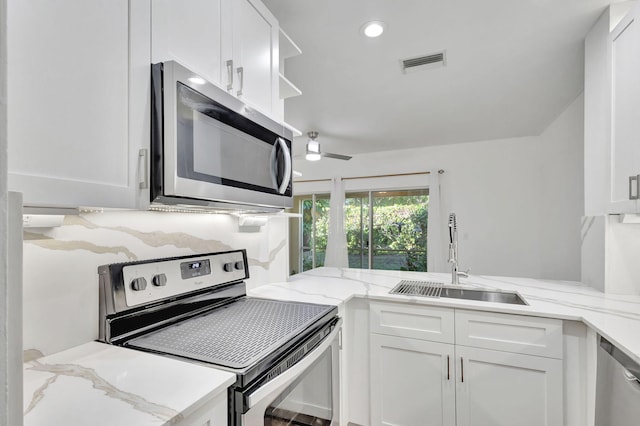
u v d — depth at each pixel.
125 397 0.70
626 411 1.05
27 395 0.71
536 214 4.05
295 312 1.39
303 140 4.26
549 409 1.46
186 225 1.44
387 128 3.77
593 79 1.86
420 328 1.70
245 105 1.23
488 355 1.57
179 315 1.28
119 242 1.14
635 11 1.47
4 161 0.34
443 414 1.65
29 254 0.91
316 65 2.31
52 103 0.69
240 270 1.65
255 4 1.44
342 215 5.06
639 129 1.45
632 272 1.77
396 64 2.29
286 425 1.00
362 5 1.67
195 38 1.09
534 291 1.88
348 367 1.85
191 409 0.67
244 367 0.85
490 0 1.64
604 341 1.23
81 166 0.74
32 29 0.66
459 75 2.46
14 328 0.41
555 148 3.59
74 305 1.00
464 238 4.41
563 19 1.79
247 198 1.23
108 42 0.81
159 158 0.91
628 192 1.53
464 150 4.43
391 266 4.84
